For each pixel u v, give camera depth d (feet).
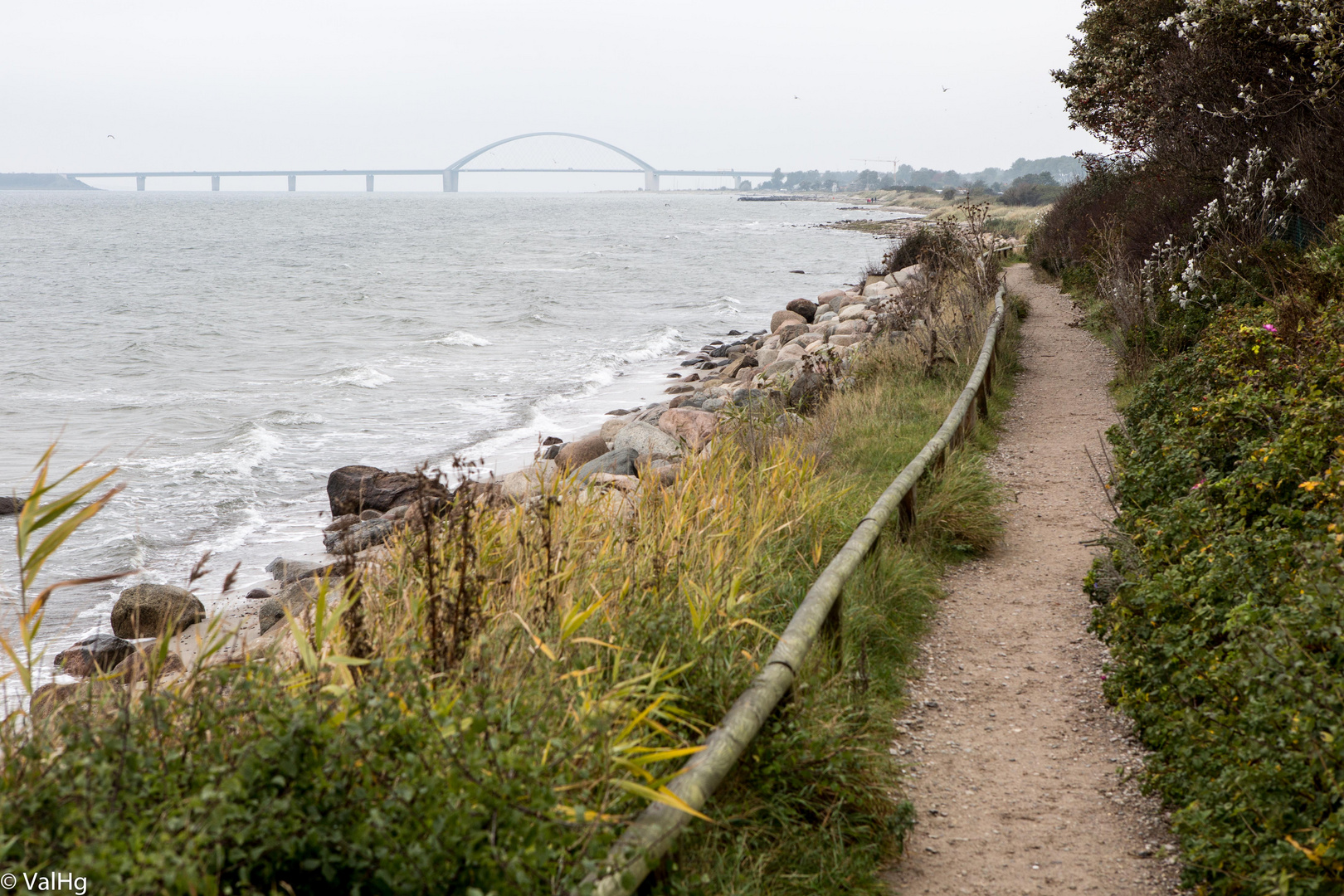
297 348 95.40
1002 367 45.98
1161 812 12.62
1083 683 16.85
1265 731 10.23
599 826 8.64
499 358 89.56
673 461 39.45
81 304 133.49
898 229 324.39
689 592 14.29
